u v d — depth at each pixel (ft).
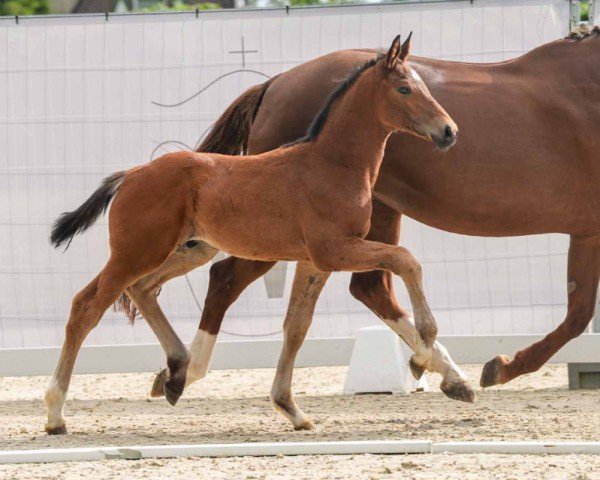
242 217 34.22
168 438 34.91
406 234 48.93
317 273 36.11
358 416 39.50
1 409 43.88
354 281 40.42
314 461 30.40
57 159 49.42
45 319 49.16
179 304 48.93
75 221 36.11
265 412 41.68
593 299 40.19
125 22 49.29
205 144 40.73
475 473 28.48
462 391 38.32
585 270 39.96
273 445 31.32
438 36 48.37
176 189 34.50
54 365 47.75
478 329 48.57
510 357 46.96
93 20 49.29
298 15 48.80
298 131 38.58
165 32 49.21
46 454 30.71
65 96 49.34
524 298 48.29
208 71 49.14
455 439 33.96
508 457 30.53
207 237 35.04
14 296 49.34
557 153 37.58
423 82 35.01
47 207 49.39
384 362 46.50
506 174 37.32
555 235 47.96
